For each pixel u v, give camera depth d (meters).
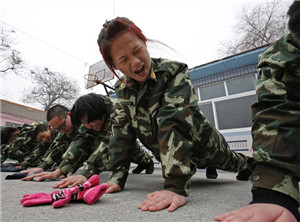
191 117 0.87
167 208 0.68
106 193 0.99
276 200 0.47
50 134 3.09
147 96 1.06
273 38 6.65
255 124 0.60
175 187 0.77
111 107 1.65
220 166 1.46
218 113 4.12
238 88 4.00
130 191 1.07
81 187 0.81
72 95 14.73
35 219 0.57
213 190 1.15
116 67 0.96
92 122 1.56
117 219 0.57
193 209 0.67
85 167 1.36
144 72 0.92
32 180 1.59
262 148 0.55
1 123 8.97
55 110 2.09
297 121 0.53
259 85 0.64
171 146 0.79
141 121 1.11
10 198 0.87
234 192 1.07
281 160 0.50
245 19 7.11
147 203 0.69
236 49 7.40
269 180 0.50
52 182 1.46
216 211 0.65
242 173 1.71
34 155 3.17
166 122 0.85
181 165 0.77
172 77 1.00
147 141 1.20
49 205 0.75
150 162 2.65
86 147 1.77
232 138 3.54
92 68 6.35
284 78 0.58
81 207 0.72
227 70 4.10
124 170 1.12
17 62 10.69
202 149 1.22
